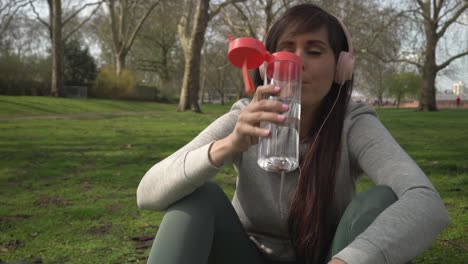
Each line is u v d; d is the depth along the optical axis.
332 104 1.48
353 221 1.18
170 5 23.98
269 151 1.14
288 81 1.14
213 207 1.32
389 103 75.44
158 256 1.20
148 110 27.12
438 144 7.98
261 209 1.52
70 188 4.12
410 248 1.07
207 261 1.31
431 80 29.20
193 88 22.83
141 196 1.37
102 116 18.38
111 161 5.81
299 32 1.38
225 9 26.52
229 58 1.20
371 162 1.35
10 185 4.25
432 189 1.18
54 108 20.64
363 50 25.47
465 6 25.05
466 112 27.33
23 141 8.05
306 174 1.42
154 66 42.25
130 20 34.06
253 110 1.14
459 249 2.41
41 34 33.03
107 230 2.83
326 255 1.44
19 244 2.57
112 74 34.28
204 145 1.35
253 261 1.47
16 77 28.62
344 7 23.86
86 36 39.28
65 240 2.63
